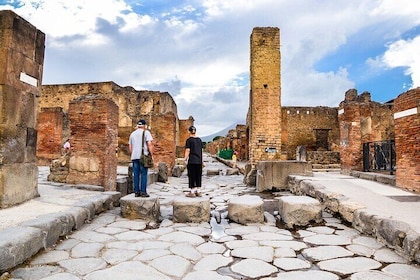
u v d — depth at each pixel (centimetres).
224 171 1877
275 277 346
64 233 477
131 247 439
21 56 586
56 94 2778
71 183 830
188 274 351
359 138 1148
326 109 2877
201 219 598
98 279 330
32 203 573
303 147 1859
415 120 724
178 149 2825
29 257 378
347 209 584
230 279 339
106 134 817
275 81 1504
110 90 2661
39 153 1703
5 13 556
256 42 1518
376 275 349
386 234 451
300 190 912
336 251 431
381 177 899
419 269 367
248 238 497
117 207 721
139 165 657
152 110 2884
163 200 859
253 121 1490
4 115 538
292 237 505
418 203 602
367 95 2491
